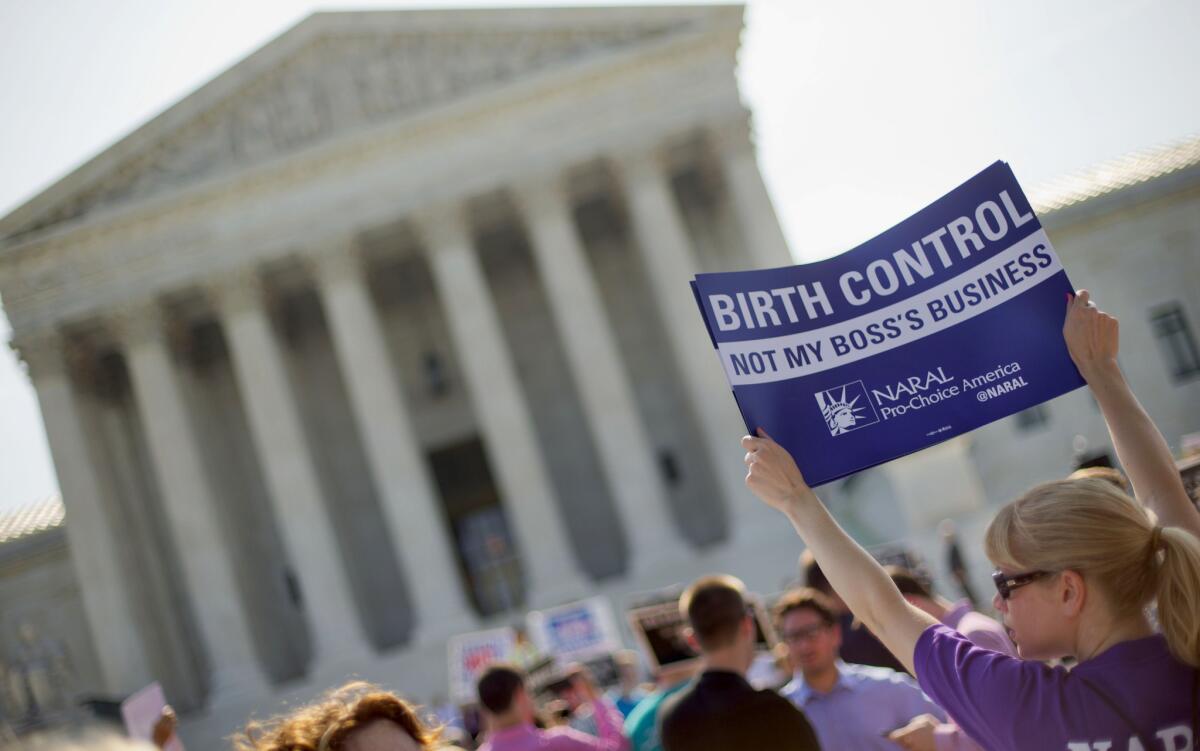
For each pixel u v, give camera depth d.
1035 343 6.50
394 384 60.62
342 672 57.91
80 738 11.13
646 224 59.50
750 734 8.43
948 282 6.65
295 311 70.12
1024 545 5.15
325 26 61.16
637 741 12.03
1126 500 5.15
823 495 58.19
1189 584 4.82
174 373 62.84
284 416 60.16
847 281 6.75
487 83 61.31
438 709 37.69
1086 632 5.14
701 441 68.38
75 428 60.66
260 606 67.25
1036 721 4.98
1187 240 69.69
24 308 61.00
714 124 59.59
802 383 6.59
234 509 67.75
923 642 5.55
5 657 69.69
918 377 6.61
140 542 66.44
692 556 57.38
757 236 58.44
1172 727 4.79
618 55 60.00
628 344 69.50
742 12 59.81
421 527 58.75
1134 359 69.25
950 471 54.84
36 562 70.88
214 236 61.06
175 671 65.69
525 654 23.31
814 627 9.75
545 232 60.25
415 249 66.50
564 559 58.47
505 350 60.53
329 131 61.41
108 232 61.09
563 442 69.94
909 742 7.69
